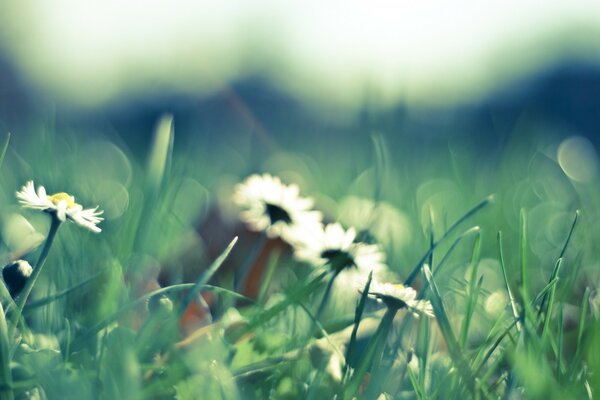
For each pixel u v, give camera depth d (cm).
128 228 41
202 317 37
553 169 75
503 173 71
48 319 36
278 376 33
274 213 38
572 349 37
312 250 35
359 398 33
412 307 33
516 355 32
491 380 35
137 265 39
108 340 32
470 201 58
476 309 39
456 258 48
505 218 55
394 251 45
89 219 33
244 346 34
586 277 44
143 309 36
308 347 34
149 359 33
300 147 115
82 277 39
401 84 70
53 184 49
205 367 32
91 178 64
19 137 90
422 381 33
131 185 62
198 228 47
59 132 105
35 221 47
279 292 41
